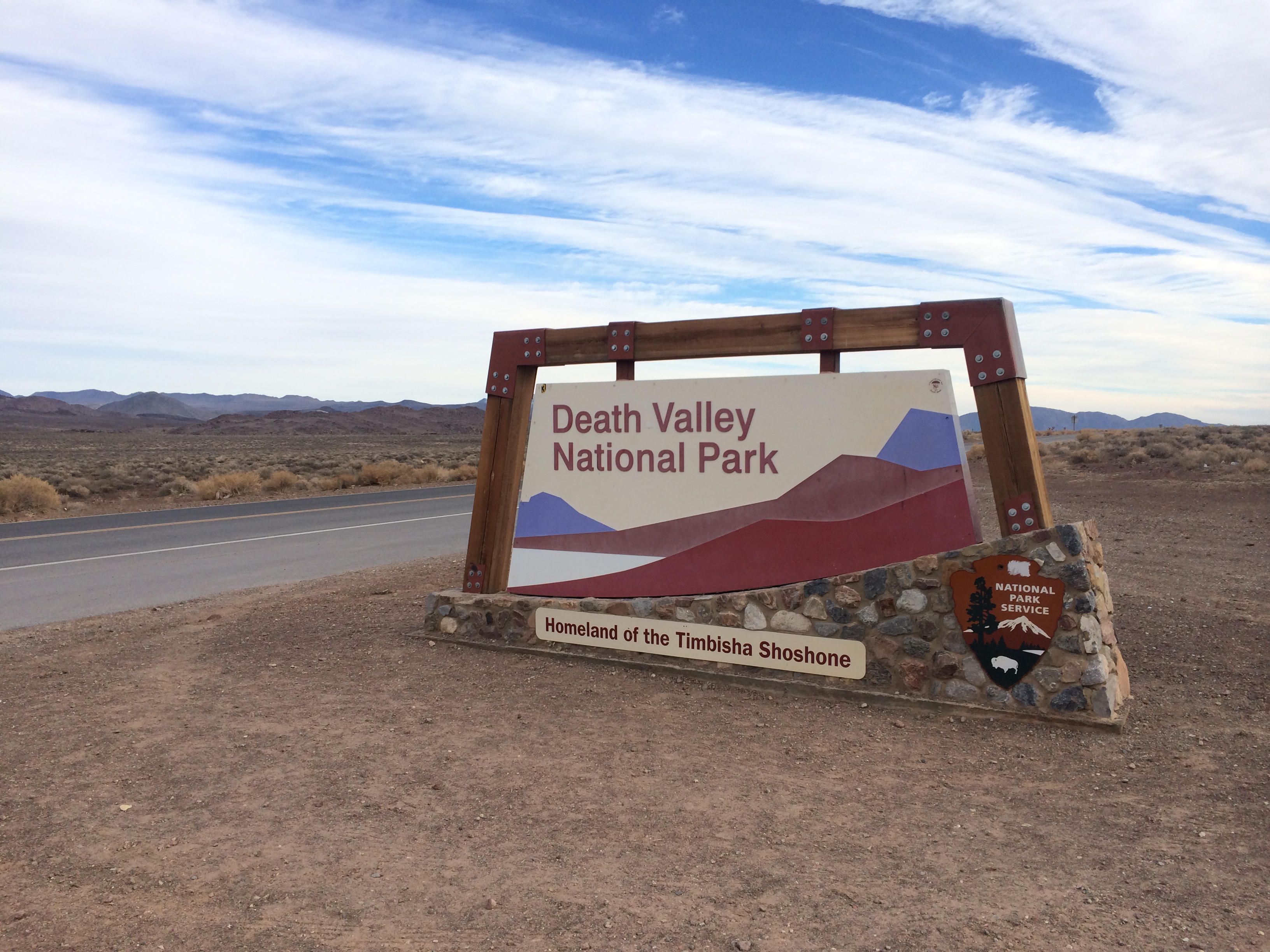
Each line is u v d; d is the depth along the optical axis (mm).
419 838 3922
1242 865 3490
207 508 23438
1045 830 3893
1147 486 21188
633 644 6715
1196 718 5230
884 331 5977
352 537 16312
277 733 5324
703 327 6641
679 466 6719
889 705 5602
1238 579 9461
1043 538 5176
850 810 4160
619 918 3219
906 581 5621
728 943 3031
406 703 5898
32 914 3299
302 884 3514
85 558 13695
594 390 7074
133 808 4266
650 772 4672
